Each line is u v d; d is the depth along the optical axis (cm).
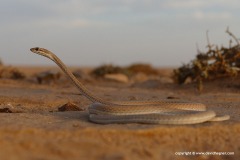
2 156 109
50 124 130
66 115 143
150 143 122
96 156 112
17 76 355
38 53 140
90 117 136
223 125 134
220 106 172
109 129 125
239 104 177
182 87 253
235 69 250
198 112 135
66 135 121
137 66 632
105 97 197
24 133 120
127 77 450
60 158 110
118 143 120
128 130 125
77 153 113
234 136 131
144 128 127
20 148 113
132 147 119
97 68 448
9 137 117
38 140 117
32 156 110
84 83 330
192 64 264
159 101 148
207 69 252
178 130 129
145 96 204
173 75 279
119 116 132
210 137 129
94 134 122
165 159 118
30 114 141
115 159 111
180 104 141
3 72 356
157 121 131
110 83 355
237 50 258
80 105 172
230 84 239
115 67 455
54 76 329
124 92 222
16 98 181
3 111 149
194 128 130
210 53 258
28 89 229
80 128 125
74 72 381
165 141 124
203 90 234
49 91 217
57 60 142
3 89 225
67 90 225
